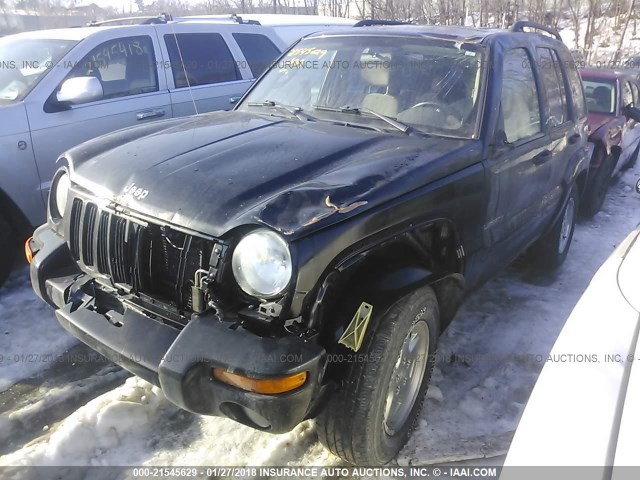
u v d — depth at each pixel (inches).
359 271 92.7
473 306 165.3
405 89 130.8
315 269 81.3
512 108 135.3
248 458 105.9
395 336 91.0
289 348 80.0
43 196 173.3
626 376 64.0
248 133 118.0
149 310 93.9
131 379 122.6
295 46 159.5
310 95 141.0
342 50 146.3
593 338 71.9
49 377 127.9
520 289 177.5
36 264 108.3
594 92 282.8
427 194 100.0
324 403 89.2
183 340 83.3
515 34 147.3
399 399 105.1
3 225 160.9
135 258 93.2
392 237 93.5
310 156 103.5
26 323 148.1
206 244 86.5
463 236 113.1
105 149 113.8
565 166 167.0
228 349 80.5
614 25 961.5
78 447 105.4
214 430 112.3
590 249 214.8
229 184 92.4
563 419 61.7
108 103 193.5
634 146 321.4
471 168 113.1
